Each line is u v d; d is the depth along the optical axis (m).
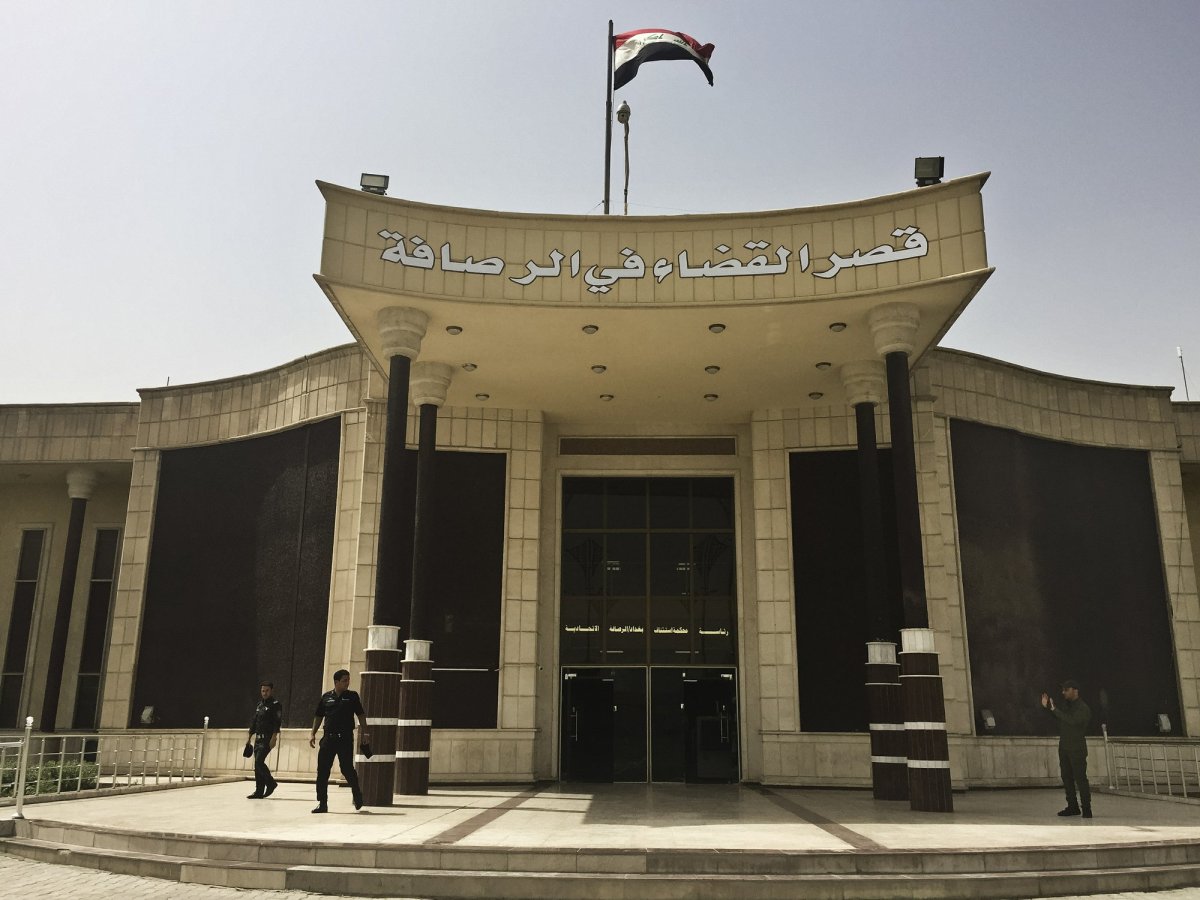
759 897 8.16
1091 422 20.61
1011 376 19.77
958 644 17.44
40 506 25.77
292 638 18.70
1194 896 8.38
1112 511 20.27
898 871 8.52
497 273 13.75
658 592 18.67
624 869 8.51
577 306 13.70
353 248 13.33
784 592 17.69
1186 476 23.05
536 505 18.25
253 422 21.03
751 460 19.02
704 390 17.41
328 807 12.45
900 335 13.49
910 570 12.98
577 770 17.81
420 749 14.25
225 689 19.45
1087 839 9.54
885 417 18.05
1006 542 18.70
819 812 12.37
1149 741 18.86
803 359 15.78
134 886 8.61
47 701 23.16
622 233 13.93
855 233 13.57
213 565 20.58
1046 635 18.67
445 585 17.78
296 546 19.30
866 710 17.00
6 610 25.11
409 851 8.71
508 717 17.25
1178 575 20.17
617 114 17.36
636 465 19.12
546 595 18.38
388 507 13.38
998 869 8.65
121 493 25.36
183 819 11.07
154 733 19.80
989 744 17.30
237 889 8.52
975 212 13.05
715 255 13.78
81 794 14.31
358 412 19.03
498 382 17.02
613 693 18.20
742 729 17.78
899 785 14.31
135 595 21.03
